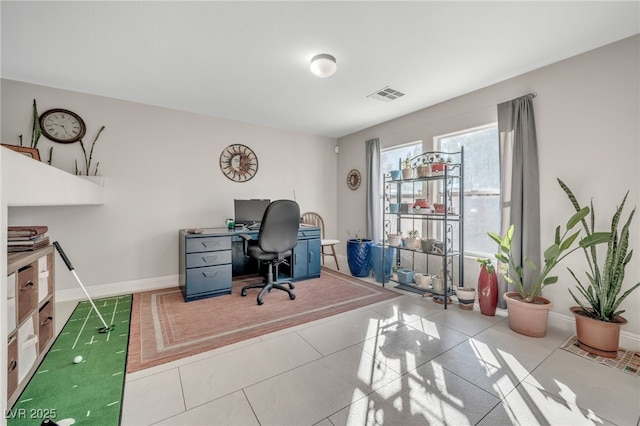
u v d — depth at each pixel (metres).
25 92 2.59
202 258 2.88
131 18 1.72
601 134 2.01
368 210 4.09
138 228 3.14
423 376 1.59
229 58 2.21
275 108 3.34
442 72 2.44
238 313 2.51
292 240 2.95
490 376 1.60
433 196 3.30
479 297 2.52
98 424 1.22
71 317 2.37
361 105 3.25
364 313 2.53
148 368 1.65
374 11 1.67
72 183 1.86
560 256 2.23
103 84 2.65
